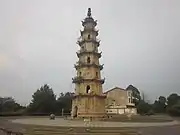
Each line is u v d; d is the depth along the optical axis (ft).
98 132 96.17
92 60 178.81
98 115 167.12
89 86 172.65
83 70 176.55
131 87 429.79
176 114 278.05
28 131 103.65
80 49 187.01
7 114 270.26
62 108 300.61
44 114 298.35
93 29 188.55
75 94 178.29
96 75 177.17
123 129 103.24
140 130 104.27
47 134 94.68
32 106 306.35
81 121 151.94
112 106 307.99
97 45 189.78
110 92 321.93
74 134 92.58
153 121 167.12
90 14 198.70
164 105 379.76
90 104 167.43
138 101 385.50
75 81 177.78
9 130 111.14
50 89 337.72
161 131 106.83
